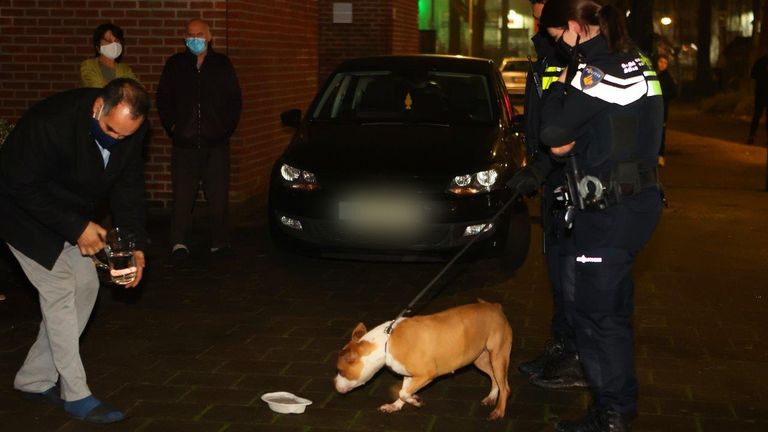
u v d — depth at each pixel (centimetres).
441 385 540
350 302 727
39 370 496
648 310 703
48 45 1070
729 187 1359
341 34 1831
